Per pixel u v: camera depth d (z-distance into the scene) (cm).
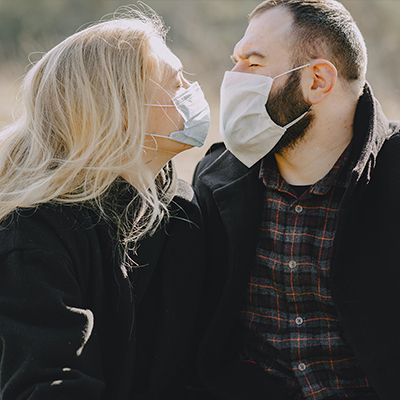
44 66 320
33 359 285
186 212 342
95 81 310
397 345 322
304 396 335
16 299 291
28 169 312
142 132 313
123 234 316
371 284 324
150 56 317
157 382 328
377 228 326
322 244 335
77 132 310
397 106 981
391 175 329
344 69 343
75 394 286
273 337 341
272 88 345
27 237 298
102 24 321
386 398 323
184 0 1644
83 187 311
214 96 1020
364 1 1477
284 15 349
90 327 296
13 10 1711
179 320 331
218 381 343
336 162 341
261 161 351
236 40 1488
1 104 777
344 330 327
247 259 341
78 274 306
